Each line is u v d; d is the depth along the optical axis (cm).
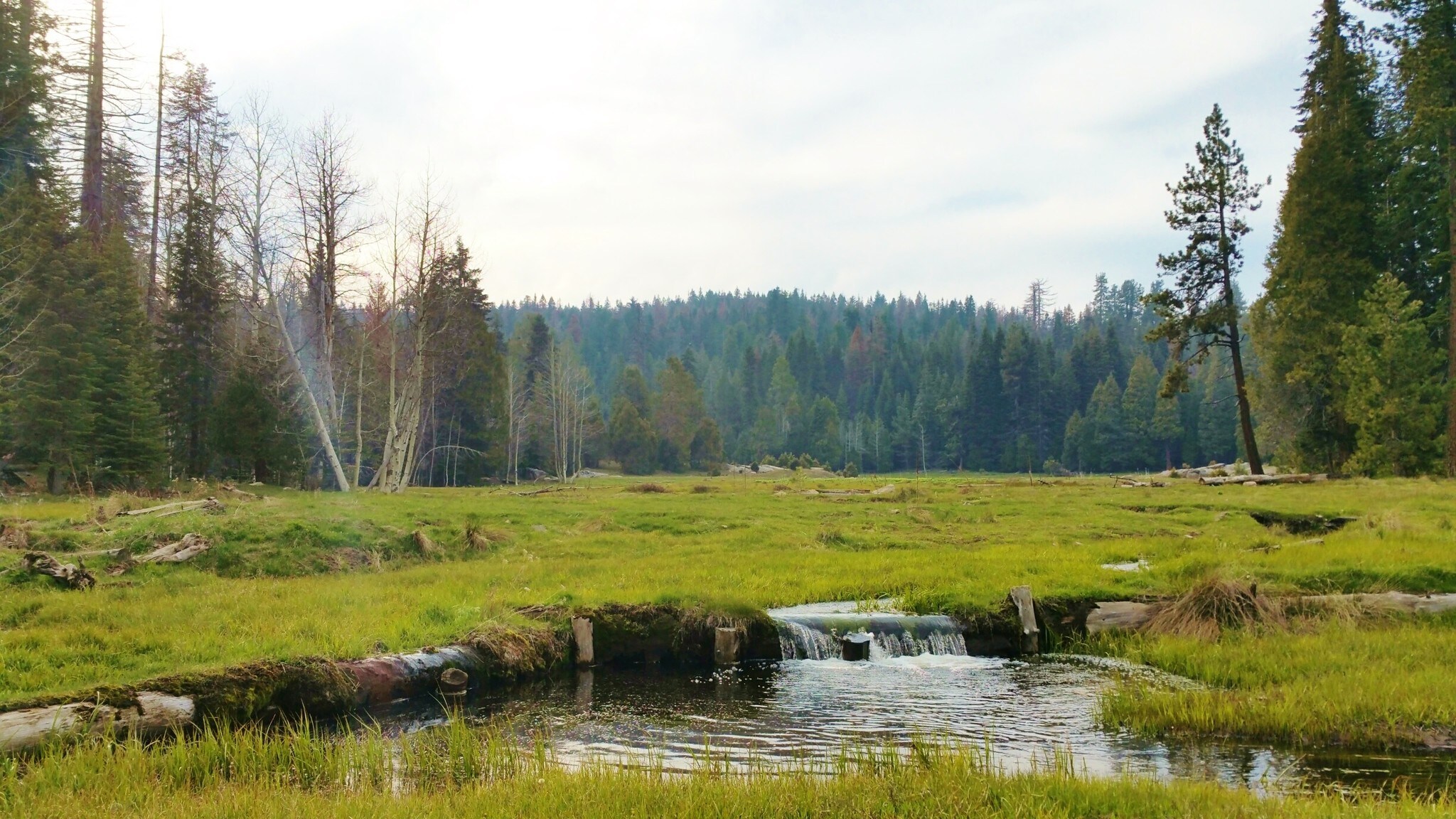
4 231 3278
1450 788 855
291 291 4497
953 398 14425
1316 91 5094
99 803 723
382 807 721
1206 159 4934
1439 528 2312
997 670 1461
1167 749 1005
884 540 2766
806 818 725
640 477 9581
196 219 4328
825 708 1228
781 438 14988
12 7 3444
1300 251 4841
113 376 3459
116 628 1305
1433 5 4378
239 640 1238
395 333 4803
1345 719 1044
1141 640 1564
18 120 3503
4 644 1155
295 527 2191
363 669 1215
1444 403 4325
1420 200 4753
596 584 1847
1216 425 11725
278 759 906
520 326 12044
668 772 915
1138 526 3006
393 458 4747
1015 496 4134
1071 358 14062
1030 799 742
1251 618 1523
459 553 2411
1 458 3309
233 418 4125
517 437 8075
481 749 955
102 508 2266
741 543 2708
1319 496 3488
